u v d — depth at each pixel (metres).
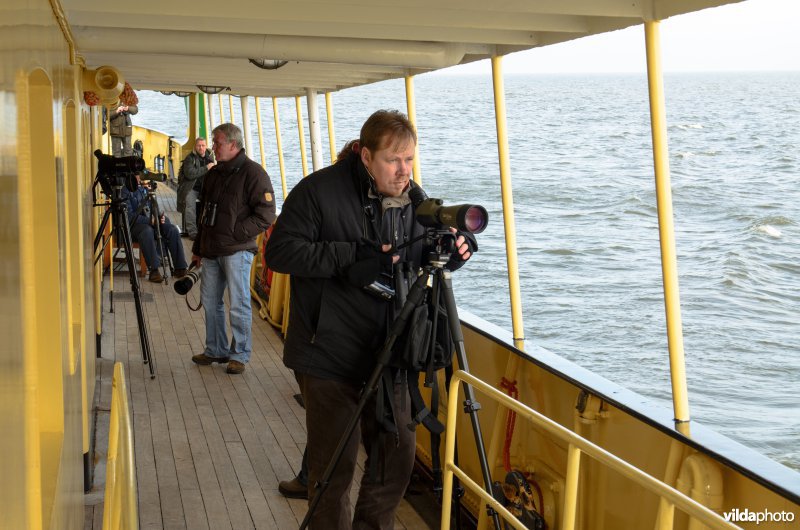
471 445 4.21
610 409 3.11
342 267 2.87
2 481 1.27
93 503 4.30
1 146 1.28
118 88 5.88
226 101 18.27
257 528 3.96
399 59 4.51
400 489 3.16
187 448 4.92
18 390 1.49
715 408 5.15
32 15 1.94
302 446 4.98
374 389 2.88
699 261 6.71
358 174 2.97
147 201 10.09
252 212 6.25
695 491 2.53
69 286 3.22
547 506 3.41
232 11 3.41
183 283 6.45
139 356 6.84
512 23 3.46
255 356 6.94
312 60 4.52
